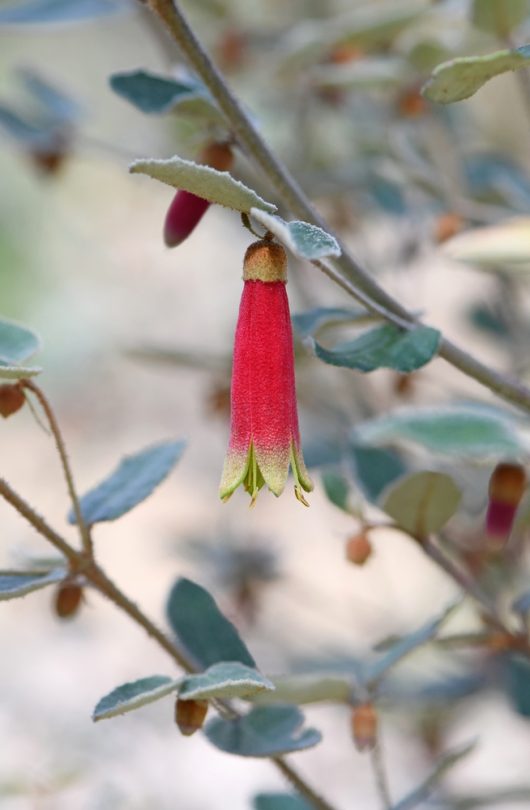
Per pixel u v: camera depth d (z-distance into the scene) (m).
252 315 0.37
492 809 0.60
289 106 0.64
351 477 0.47
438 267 0.85
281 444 0.37
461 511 0.54
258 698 0.42
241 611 0.62
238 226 0.70
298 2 0.69
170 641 0.41
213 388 0.54
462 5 0.52
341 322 0.42
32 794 0.54
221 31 0.64
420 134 0.55
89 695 0.77
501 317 0.61
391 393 0.59
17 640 0.87
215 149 0.43
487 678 0.55
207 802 0.67
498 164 0.56
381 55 0.55
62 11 0.51
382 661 0.43
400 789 0.67
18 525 0.96
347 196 0.61
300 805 0.48
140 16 0.53
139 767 0.64
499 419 0.44
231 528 0.67
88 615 0.87
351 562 0.45
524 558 0.55
